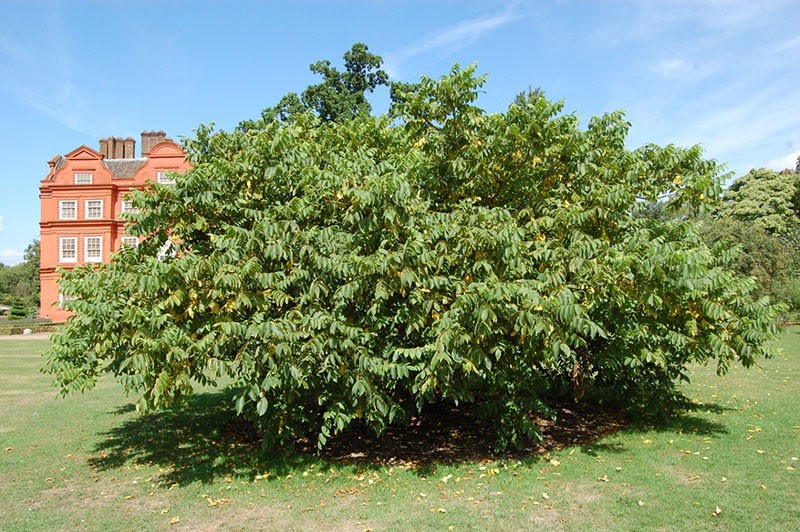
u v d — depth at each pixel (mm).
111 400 9922
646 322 6391
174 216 5801
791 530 4254
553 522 4496
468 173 6176
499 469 5895
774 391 9891
